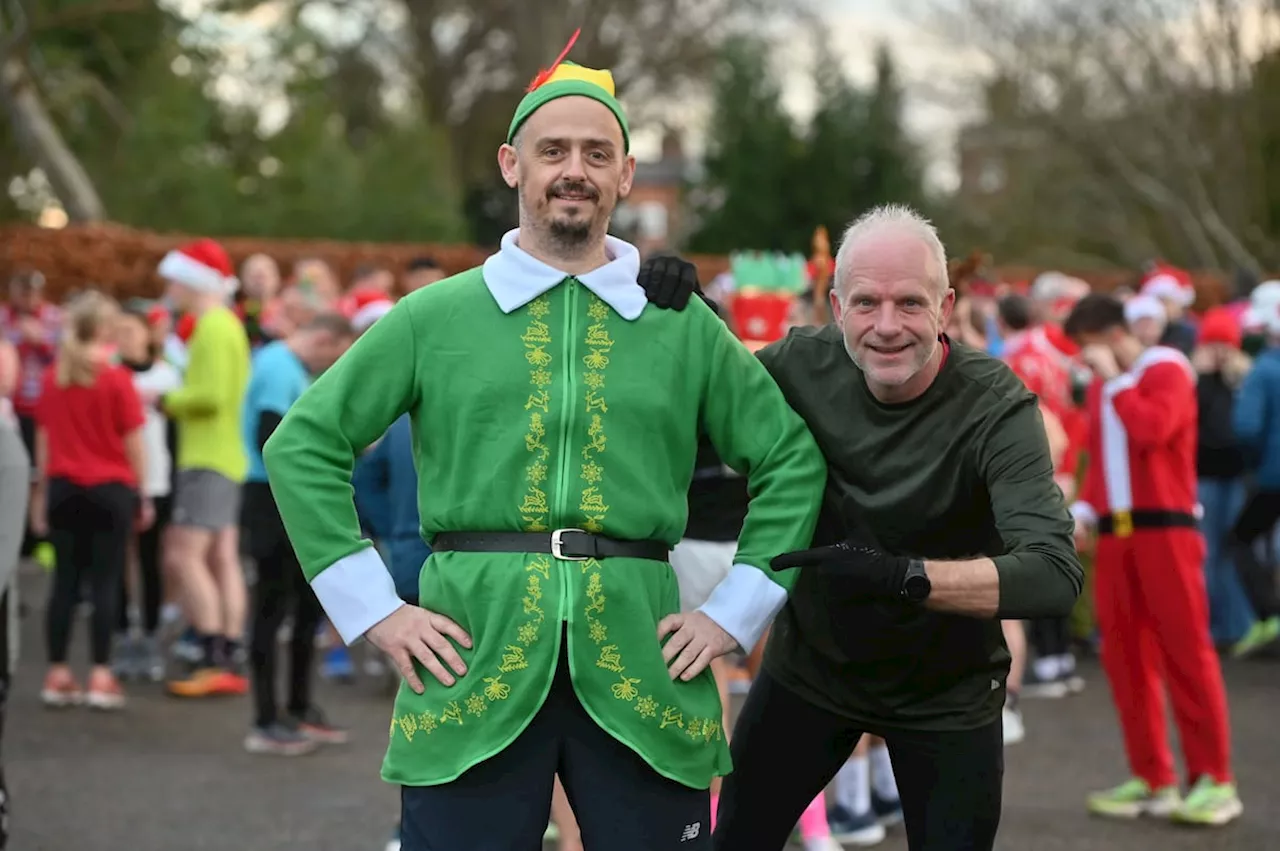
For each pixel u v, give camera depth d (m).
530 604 2.99
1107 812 6.05
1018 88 26.72
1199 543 5.85
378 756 7.00
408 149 27.53
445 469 3.10
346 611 3.06
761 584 3.17
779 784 3.59
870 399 3.35
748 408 3.24
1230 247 26.06
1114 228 28.84
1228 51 26.47
